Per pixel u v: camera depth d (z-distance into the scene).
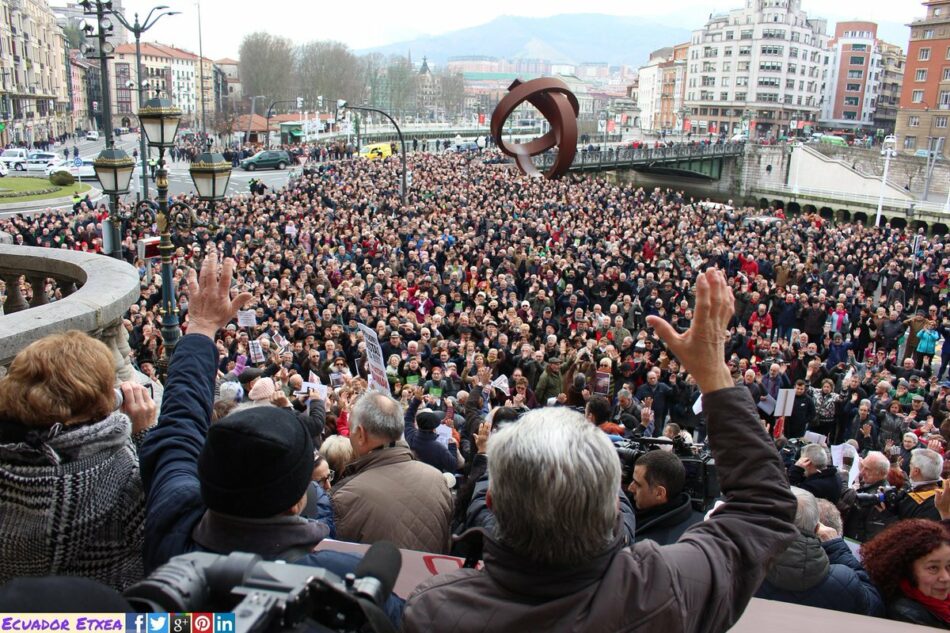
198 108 123.31
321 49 120.38
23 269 6.62
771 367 13.05
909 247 30.48
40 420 2.16
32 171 53.44
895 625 2.13
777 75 123.38
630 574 1.63
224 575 1.39
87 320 5.00
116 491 2.27
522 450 1.62
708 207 44.03
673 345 1.92
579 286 21.20
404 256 23.11
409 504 3.37
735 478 1.84
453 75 176.25
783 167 74.19
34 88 88.56
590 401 6.58
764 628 2.09
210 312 2.77
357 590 1.46
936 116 84.62
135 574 2.36
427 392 11.77
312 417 5.85
